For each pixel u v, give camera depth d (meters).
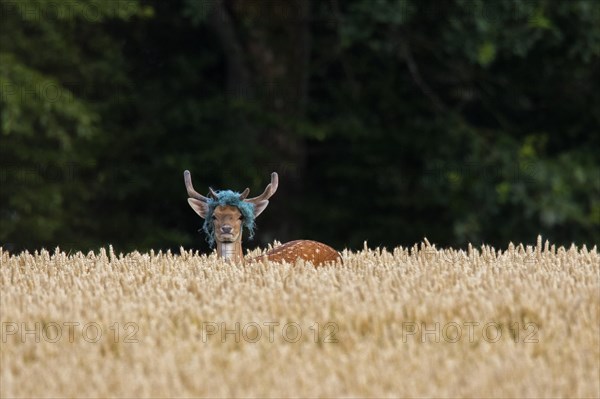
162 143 57.12
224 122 55.25
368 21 50.72
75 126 54.34
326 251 27.98
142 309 21.17
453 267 25.72
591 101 60.06
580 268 25.84
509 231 55.34
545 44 54.22
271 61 55.28
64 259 28.33
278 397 17.48
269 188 27.67
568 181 54.44
